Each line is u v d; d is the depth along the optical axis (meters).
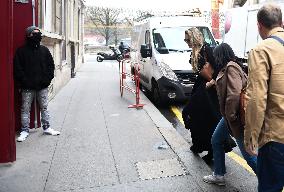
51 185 4.68
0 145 5.33
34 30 6.41
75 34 20.20
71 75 17.00
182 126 8.45
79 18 23.94
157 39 11.18
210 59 4.93
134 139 6.64
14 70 6.43
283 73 3.05
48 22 10.29
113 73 19.64
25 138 6.55
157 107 10.60
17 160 5.51
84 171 5.12
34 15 6.94
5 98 5.29
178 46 10.98
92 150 6.00
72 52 17.25
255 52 3.09
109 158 5.64
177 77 10.01
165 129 7.29
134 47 14.49
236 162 5.78
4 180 4.81
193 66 5.31
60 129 7.29
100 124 7.75
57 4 12.08
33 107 7.20
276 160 3.11
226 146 4.73
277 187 3.16
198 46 5.28
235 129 3.85
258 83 3.03
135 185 4.69
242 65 4.09
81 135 6.88
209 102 5.38
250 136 3.11
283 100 3.06
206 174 5.01
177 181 4.81
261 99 3.01
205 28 11.63
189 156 5.67
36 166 5.29
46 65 6.67
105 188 4.60
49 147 6.14
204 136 5.46
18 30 6.79
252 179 5.01
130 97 11.27
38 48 6.54
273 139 3.10
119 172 5.10
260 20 3.27
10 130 5.34
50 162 5.45
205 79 5.18
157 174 5.03
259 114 3.02
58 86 12.15
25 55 6.44
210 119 5.38
